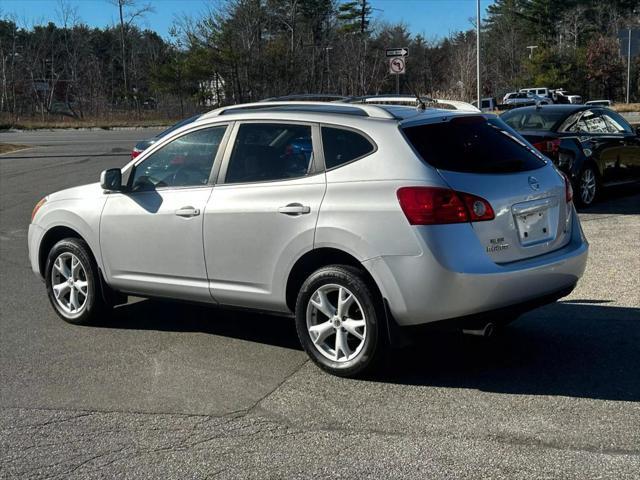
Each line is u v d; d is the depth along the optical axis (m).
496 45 66.50
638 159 12.60
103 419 4.64
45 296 7.80
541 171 5.30
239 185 5.52
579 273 5.37
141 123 46.84
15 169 20.75
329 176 5.10
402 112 5.25
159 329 6.51
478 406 4.61
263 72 45.31
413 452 4.03
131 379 5.31
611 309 6.54
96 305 6.49
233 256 5.50
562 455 3.92
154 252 5.95
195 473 3.91
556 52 63.94
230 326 6.54
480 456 3.95
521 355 5.50
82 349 6.02
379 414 4.55
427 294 4.68
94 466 4.03
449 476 3.75
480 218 4.77
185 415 4.65
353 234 4.87
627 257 8.34
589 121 11.99
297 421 4.50
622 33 22.72
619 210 11.42
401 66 17.00
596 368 5.18
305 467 3.92
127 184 6.21
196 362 5.62
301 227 5.11
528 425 4.30
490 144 5.20
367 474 3.81
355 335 5.03
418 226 4.67
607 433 4.16
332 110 5.38
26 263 9.45
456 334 6.02
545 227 5.20
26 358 5.82
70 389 5.15
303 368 5.40
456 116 5.17
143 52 58.88
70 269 6.67
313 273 5.13
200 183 5.77
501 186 4.93
